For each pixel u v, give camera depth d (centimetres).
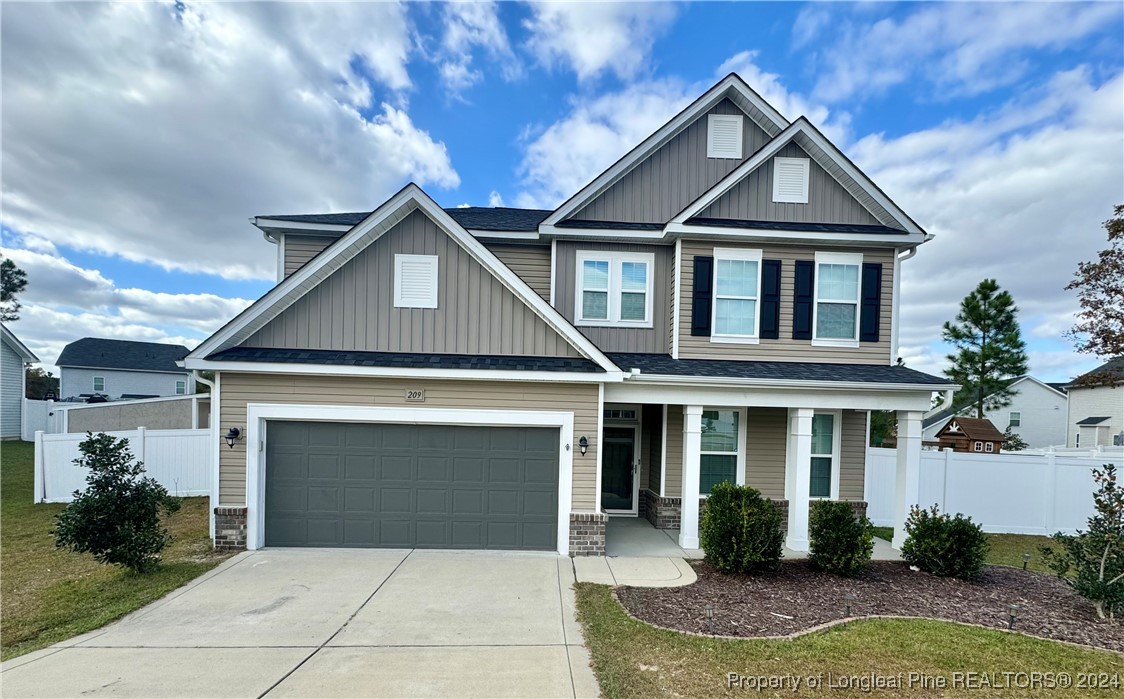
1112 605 584
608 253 1038
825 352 998
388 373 787
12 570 710
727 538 718
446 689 412
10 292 3045
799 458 898
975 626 554
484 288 848
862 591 665
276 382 800
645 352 1035
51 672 431
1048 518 1094
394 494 825
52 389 4403
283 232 1056
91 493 677
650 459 1114
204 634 511
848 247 1002
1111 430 2744
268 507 815
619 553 829
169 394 4044
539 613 573
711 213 1011
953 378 2431
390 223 836
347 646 488
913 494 905
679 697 403
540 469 838
